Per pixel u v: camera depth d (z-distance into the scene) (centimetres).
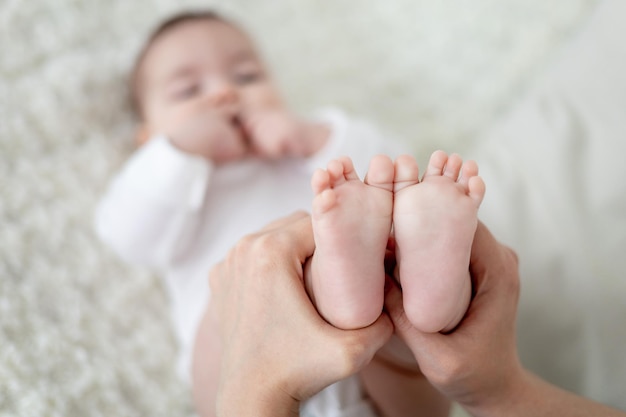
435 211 41
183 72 82
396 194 42
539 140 71
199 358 58
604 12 77
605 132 68
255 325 45
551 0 97
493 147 77
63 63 88
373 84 101
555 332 61
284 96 99
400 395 54
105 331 72
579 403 48
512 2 99
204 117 75
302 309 44
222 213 73
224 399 45
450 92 98
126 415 67
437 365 44
